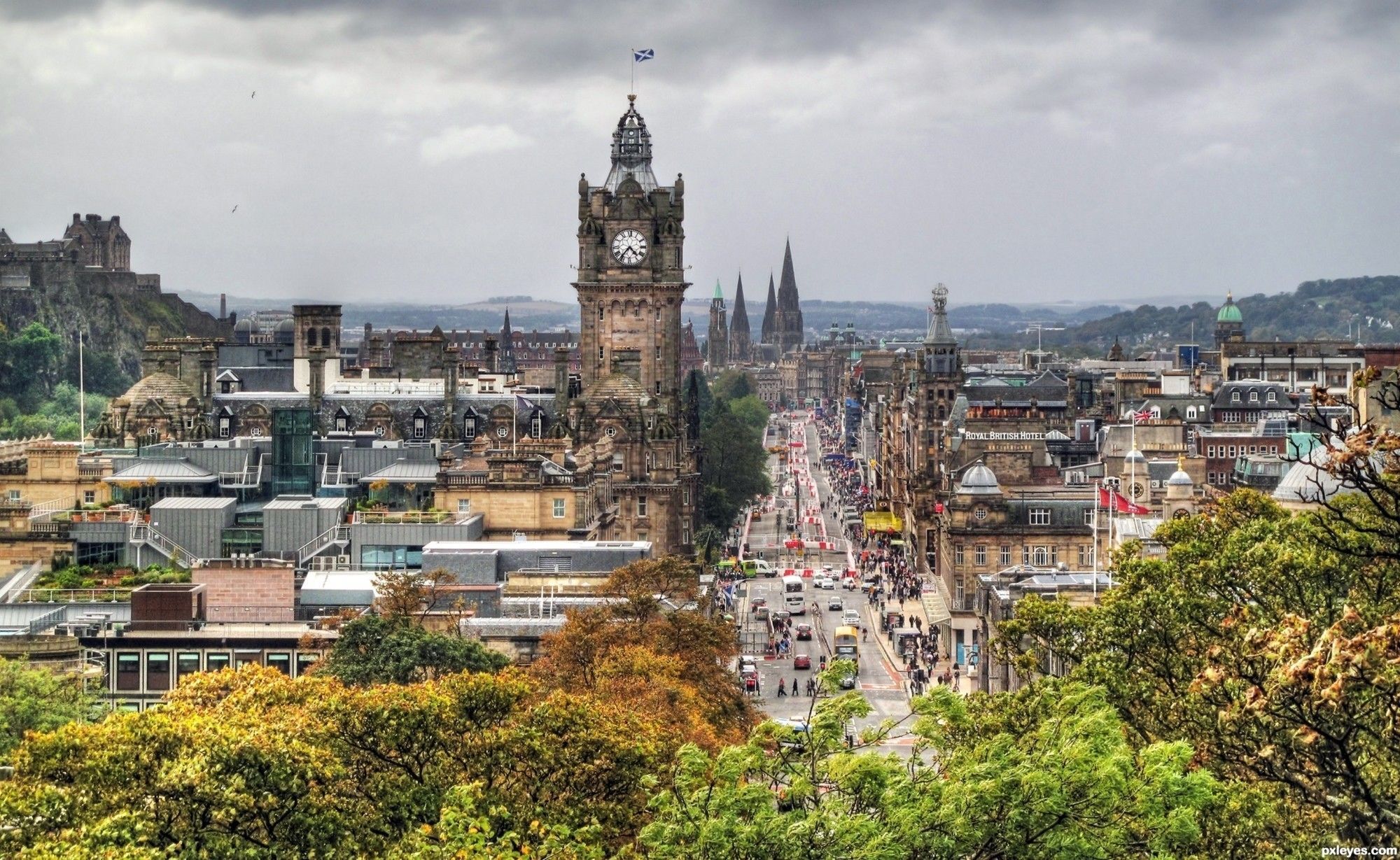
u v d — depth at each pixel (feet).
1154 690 428.56
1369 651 247.50
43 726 509.76
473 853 335.67
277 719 402.11
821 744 331.57
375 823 382.01
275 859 364.38
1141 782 304.91
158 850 347.36
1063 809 301.22
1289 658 256.52
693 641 627.87
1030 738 374.43
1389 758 309.83
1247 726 352.69
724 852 307.17
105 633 631.56
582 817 385.91
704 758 335.26
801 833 304.50
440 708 399.24
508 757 394.52
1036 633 501.15
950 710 339.16
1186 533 515.91
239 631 629.51
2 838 356.59
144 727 379.55
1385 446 266.57
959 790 303.27
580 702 409.28
